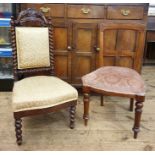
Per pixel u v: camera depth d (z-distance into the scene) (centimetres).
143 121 200
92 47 218
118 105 227
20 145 165
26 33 175
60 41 215
